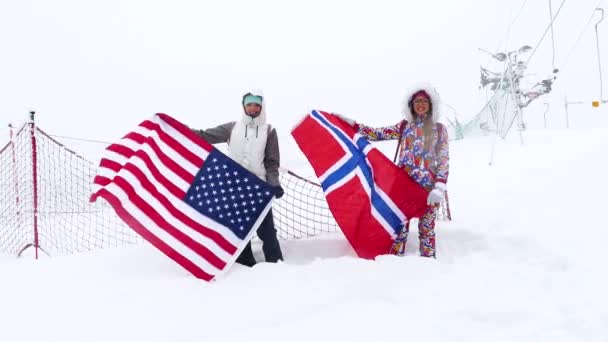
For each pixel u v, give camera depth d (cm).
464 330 282
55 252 529
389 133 472
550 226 463
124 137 437
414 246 482
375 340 269
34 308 323
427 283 349
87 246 563
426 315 300
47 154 721
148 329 293
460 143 1306
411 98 456
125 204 399
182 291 349
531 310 303
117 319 306
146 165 413
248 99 436
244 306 322
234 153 444
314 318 299
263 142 443
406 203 433
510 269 379
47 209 641
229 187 418
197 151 423
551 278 351
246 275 379
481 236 467
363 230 443
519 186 659
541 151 934
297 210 686
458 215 564
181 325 297
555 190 593
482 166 912
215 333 290
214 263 394
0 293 352
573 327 281
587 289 327
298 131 480
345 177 454
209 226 405
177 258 392
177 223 403
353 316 298
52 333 289
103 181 422
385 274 360
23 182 591
